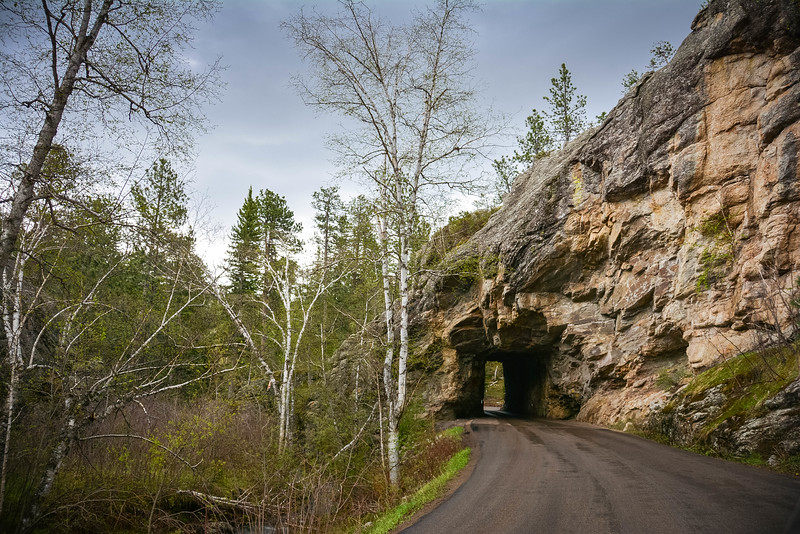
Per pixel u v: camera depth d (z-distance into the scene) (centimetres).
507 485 1009
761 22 1605
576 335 2488
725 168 1692
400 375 1506
